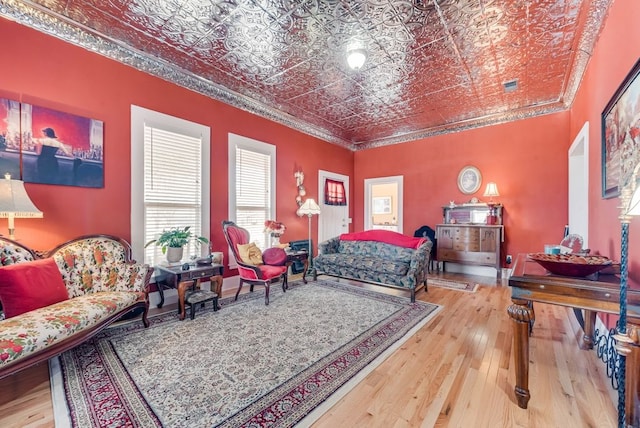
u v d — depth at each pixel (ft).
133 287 8.80
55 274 7.42
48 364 6.64
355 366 6.59
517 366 5.22
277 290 13.10
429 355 7.13
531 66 11.02
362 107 15.37
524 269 6.15
